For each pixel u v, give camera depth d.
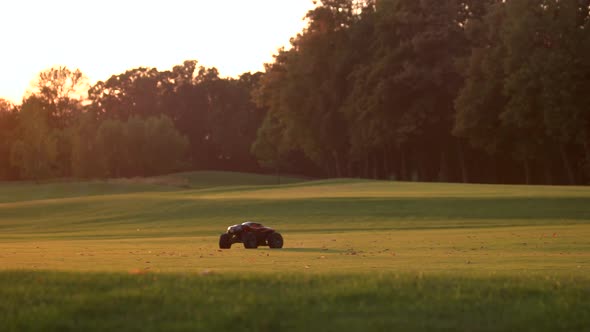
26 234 128.12
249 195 185.88
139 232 125.50
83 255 66.25
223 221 139.12
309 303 30.14
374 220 130.38
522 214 130.75
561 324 28.06
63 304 29.28
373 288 32.12
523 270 46.69
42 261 57.03
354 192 182.00
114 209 165.50
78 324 27.27
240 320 27.77
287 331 26.86
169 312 28.62
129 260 58.34
